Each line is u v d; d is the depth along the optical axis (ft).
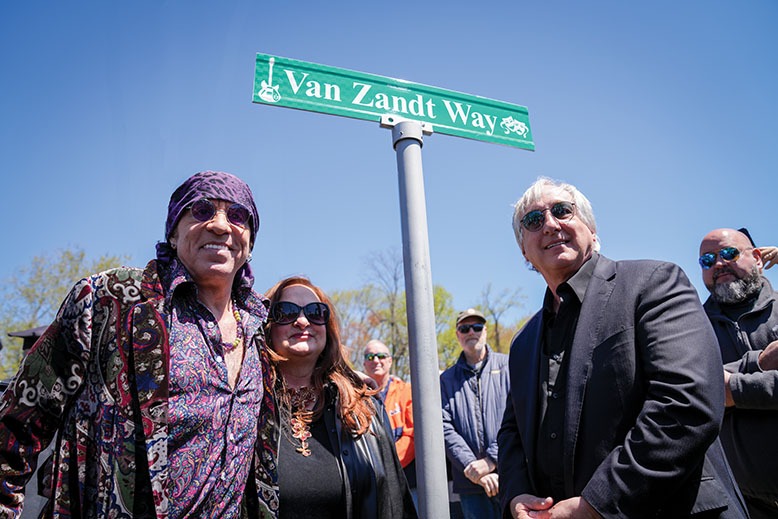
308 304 7.04
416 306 5.06
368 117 5.71
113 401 4.35
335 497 5.95
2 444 4.16
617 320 5.30
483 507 11.64
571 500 4.78
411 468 13.17
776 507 7.21
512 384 6.58
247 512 4.97
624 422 4.97
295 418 6.45
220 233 5.34
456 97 6.43
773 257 8.76
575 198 6.38
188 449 4.56
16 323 53.42
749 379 6.84
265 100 5.34
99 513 4.09
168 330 4.78
